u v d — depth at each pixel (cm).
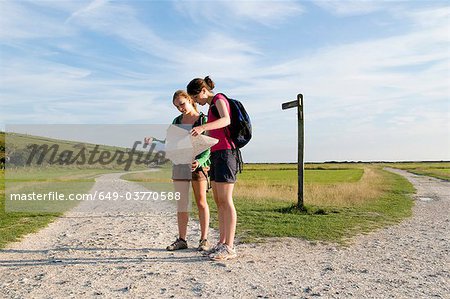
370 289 504
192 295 474
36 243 808
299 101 1403
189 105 703
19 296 472
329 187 2461
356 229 1000
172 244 731
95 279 538
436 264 648
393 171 7650
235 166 652
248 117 648
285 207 1401
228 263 626
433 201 1903
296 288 503
